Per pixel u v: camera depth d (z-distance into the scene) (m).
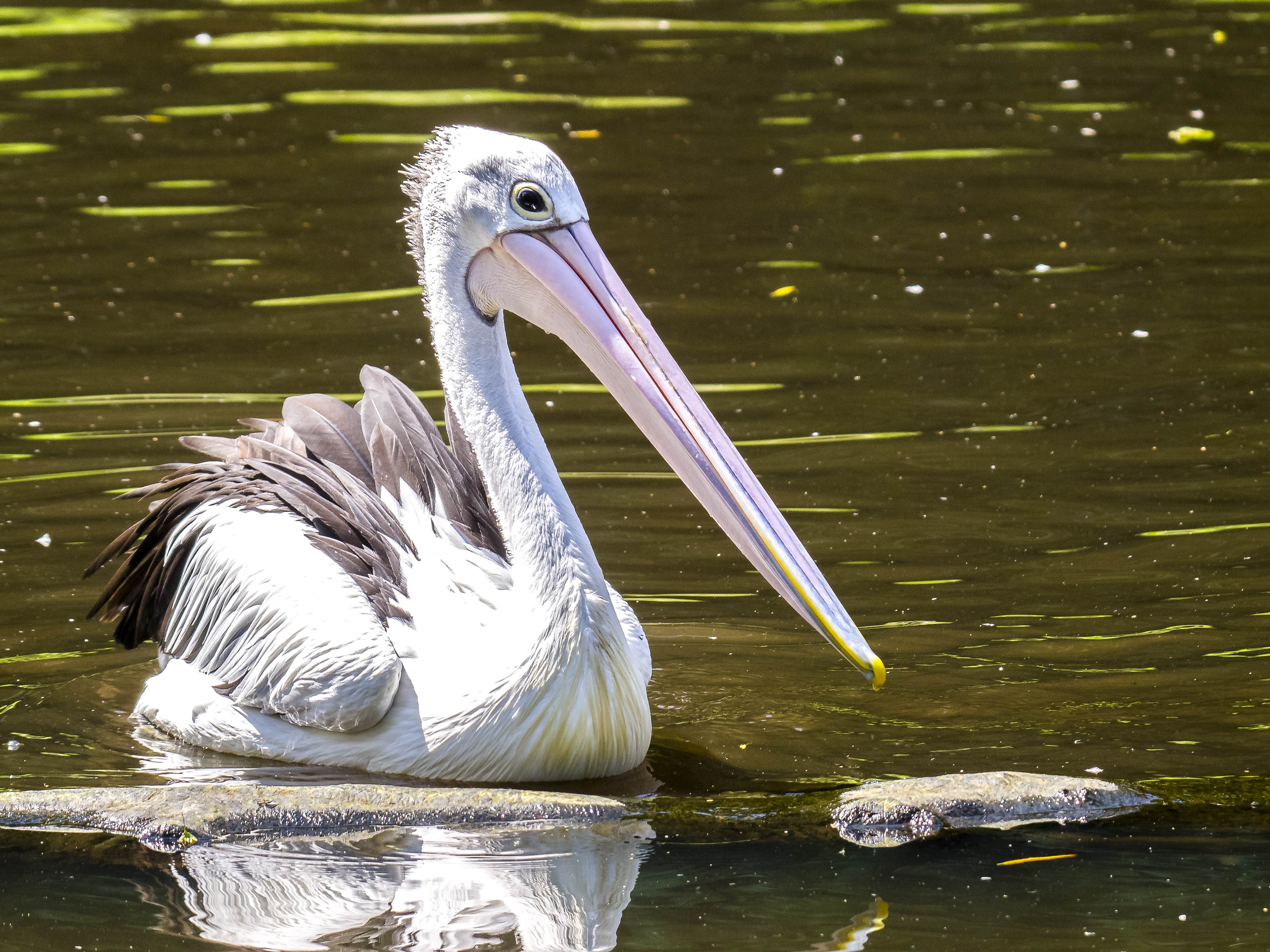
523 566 9.73
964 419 15.11
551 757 9.61
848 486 13.73
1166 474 13.80
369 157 24.45
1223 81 28.31
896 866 8.26
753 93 28.20
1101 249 20.08
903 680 10.84
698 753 9.97
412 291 19.02
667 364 9.75
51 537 12.91
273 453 11.39
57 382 16.14
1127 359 16.48
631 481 14.20
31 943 7.57
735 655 11.45
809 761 9.83
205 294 18.88
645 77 29.20
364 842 8.68
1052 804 8.81
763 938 7.53
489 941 7.55
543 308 9.98
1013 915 7.72
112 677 11.40
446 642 9.99
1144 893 7.91
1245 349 16.59
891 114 26.77
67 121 26.64
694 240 20.78
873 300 18.53
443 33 32.75
